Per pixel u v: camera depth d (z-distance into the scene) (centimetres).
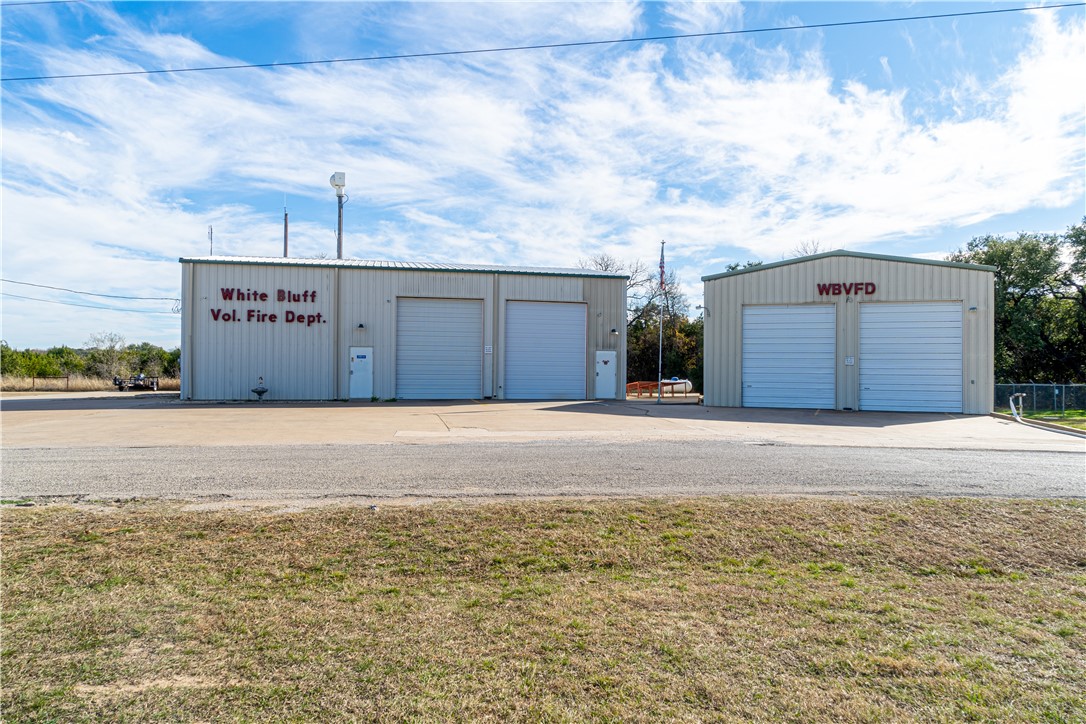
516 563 479
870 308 2119
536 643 355
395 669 324
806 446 1091
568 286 2606
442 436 1210
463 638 360
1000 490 714
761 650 351
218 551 486
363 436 1204
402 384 2442
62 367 4172
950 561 501
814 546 526
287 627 370
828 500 646
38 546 487
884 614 404
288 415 1712
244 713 283
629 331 4972
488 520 565
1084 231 3522
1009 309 3684
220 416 1666
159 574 443
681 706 294
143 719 277
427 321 2469
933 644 363
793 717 286
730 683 314
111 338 4628
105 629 364
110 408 1961
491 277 2525
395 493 671
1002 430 1522
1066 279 3650
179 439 1133
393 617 386
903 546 527
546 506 610
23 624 368
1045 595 440
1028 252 3666
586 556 495
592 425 1468
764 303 2222
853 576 471
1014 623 392
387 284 2422
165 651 340
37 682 307
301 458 898
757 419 1714
